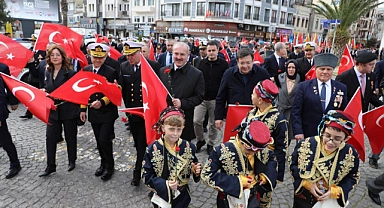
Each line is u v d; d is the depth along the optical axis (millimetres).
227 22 39031
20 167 4191
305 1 49031
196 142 5531
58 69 4012
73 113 4023
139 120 3639
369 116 3514
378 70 5621
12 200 3486
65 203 3467
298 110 3525
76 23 53781
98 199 3572
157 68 4125
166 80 3799
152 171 2562
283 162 2656
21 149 4965
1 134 3854
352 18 20750
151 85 3240
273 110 2697
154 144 2598
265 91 2596
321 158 2385
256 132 2102
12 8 23266
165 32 42562
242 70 3896
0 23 20547
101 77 3570
